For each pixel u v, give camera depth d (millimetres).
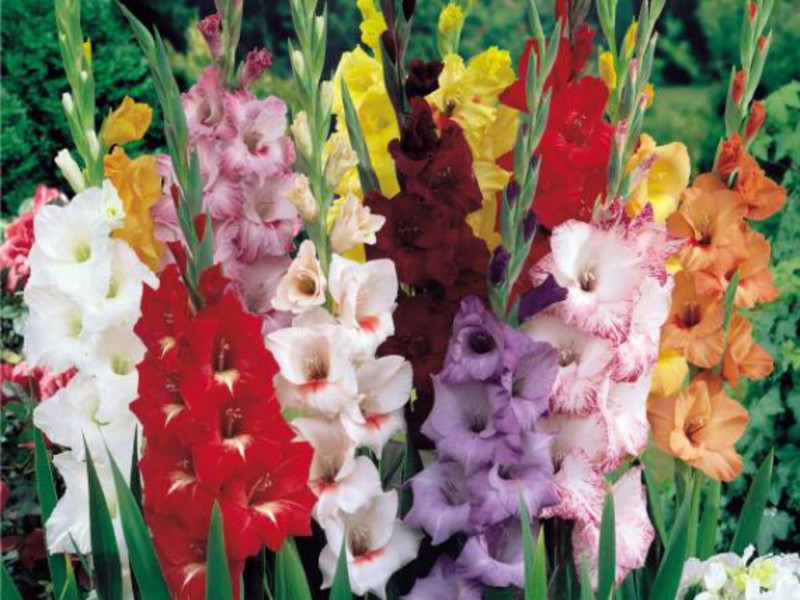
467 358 1893
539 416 1903
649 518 2193
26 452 2898
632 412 2027
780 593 2041
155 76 1813
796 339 3078
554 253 1930
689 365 2330
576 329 1943
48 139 5602
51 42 5508
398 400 1967
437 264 1979
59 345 1994
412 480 1938
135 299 1971
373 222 1945
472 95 2139
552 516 1975
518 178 1861
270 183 2023
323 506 1922
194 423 1794
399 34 2014
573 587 2014
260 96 5902
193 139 1979
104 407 1953
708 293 2209
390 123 2176
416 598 1953
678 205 2287
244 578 1910
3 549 2842
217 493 1812
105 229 1972
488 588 1913
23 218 2896
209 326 1793
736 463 2219
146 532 1871
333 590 1886
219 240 1986
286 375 1896
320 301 1901
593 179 2006
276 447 1819
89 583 2354
